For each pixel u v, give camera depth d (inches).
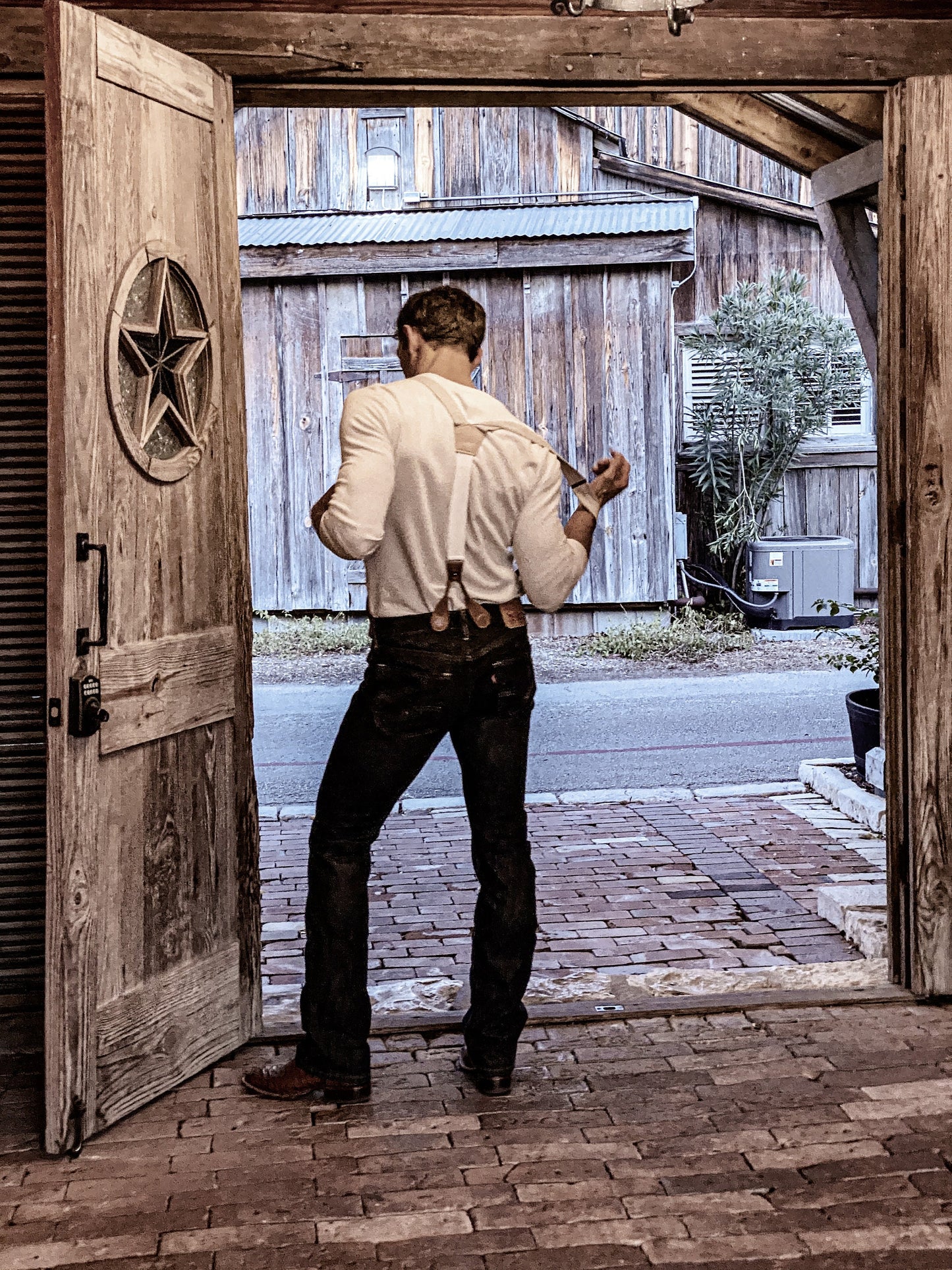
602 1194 93.7
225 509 120.6
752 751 267.6
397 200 433.7
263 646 402.0
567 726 295.7
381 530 98.7
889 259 130.5
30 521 129.0
